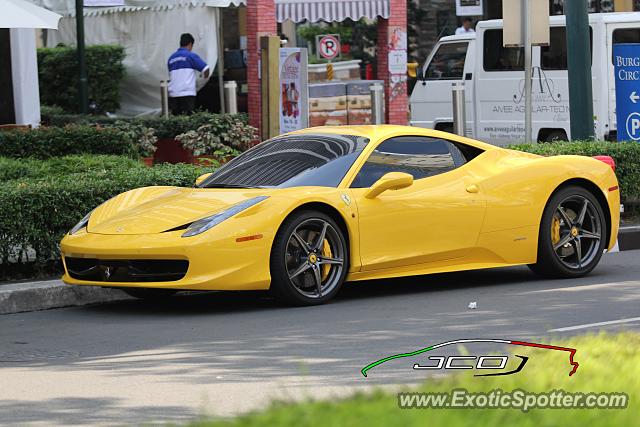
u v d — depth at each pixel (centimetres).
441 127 3075
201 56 3102
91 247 1288
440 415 700
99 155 2080
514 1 1991
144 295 1440
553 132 2816
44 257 1468
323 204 1313
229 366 1004
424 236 1382
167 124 2567
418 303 1320
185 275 1248
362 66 3819
